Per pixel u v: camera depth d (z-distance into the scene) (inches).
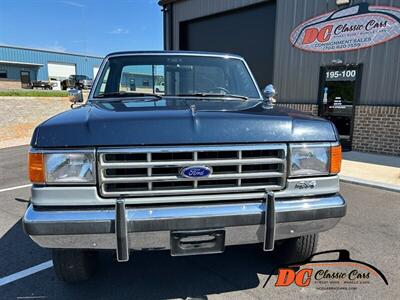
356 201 183.3
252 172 81.4
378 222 153.3
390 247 128.3
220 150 78.1
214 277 108.8
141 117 79.2
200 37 489.1
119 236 75.8
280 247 115.2
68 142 75.5
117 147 75.6
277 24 368.8
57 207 77.3
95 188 76.5
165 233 78.9
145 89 136.7
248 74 141.3
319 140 84.0
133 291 101.7
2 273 112.7
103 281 106.8
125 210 76.3
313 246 107.5
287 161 82.0
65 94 640.4
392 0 275.9
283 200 84.3
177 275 110.0
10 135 484.4
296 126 83.6
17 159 331.0
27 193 207.3
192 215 78.7
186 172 77.8
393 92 286.4
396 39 278.1
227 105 103.0
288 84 366.6
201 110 87.8
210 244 81.7
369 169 250.2
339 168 87.0
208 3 455.5
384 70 289.3
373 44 293.0
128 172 77.6
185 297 98.6
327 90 332.8
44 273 112.3
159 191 78.3
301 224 84.7
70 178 76.0
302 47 347.9
